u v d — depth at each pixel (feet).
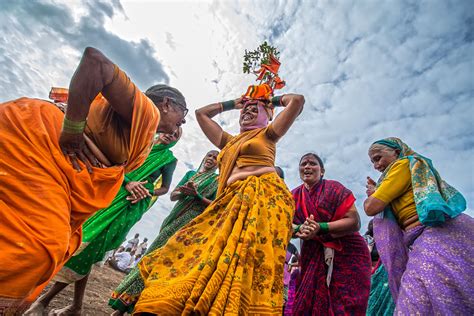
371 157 10.63
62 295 11.45
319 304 10.03
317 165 12.25
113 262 35.91
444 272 6.78
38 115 5.03
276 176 8.42
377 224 9.33
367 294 10.24
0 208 4.27
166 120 6.83
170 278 6.17
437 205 7.36
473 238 7.07
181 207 11.87
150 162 11.98
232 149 9.12
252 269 6.14
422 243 7.57
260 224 7.00
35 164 4.68
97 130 5.64
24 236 4.32
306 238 10.36
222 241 6.29
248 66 11.14
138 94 5.54
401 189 8.72
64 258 5.79
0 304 4.29
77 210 5.38
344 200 11.28
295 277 15.64
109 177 5.78
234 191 7.72
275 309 6.21
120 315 9.20
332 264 10.48
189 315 5.27
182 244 6.97
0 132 4.59
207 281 5.63
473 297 6.35
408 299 6.94
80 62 4.80
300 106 9.02
